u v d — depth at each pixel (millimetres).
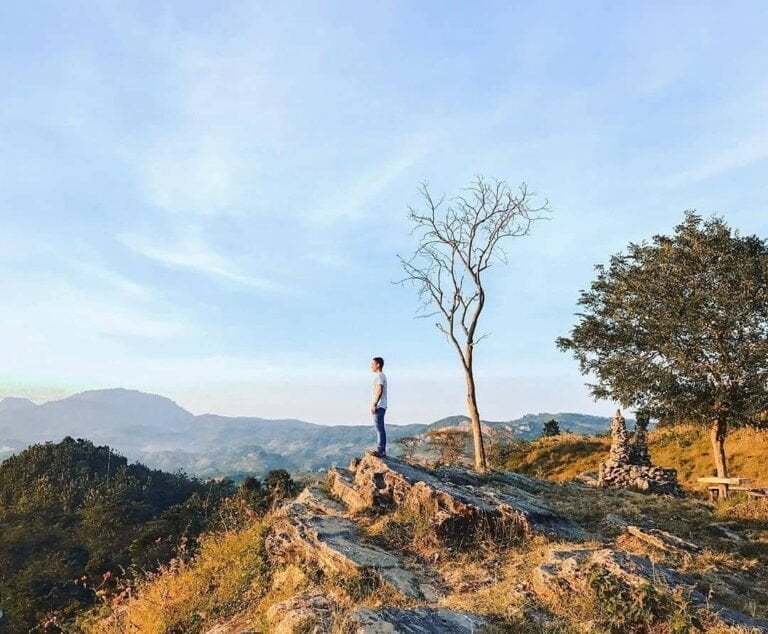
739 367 24609
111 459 154500
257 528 14008
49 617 15859
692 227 27000
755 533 14211
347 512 14117
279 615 8883
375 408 15711
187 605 11852
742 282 24531
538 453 40188
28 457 144250
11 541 85688
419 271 27031
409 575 10586
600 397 27922
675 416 26078
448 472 17453
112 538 85875
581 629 8211
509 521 12734
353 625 7883
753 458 31625
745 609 9031
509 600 9258
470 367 25500
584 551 10938
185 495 135375
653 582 9172
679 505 17469
